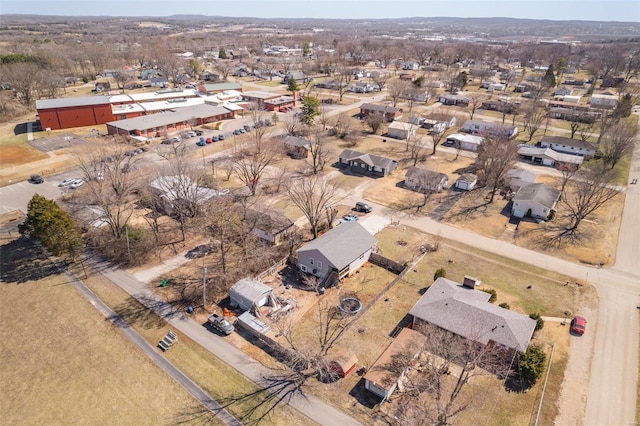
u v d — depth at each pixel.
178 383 31.36
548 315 38.72
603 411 29.36
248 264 45.28
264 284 40.69
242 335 36.31
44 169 70.38
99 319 37.78
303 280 43.66
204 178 62.47
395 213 58.44
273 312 38.69
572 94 137.38
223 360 33.56
